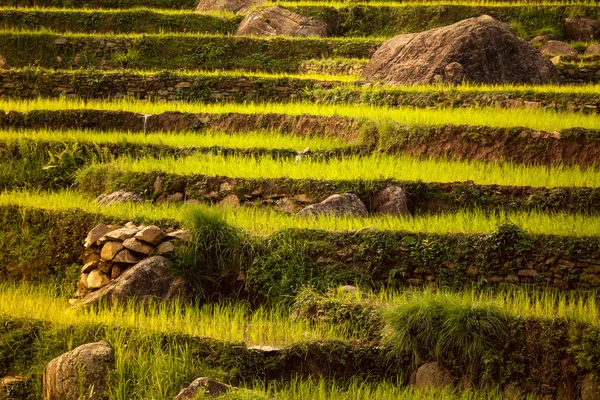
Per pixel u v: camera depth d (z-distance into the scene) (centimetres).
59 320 2589
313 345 2458
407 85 4781
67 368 2339
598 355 2322
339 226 3008
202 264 2886
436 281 2833
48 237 3206
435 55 4872
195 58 5628
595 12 6141
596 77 5156
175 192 3425
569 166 3647
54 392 2338
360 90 4569
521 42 4981
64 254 3161
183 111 4306
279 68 5603
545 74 4962
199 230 2895
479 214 3173
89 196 3544
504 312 2466
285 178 3356
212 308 2808
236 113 4219
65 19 6131
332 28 6181
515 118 3956
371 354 2458
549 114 4081
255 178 3378
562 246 2816
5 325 2589
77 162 3831
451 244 2853
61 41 5641
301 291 2794
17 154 3872
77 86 4844
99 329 2509
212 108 4384
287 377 2430
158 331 2470
